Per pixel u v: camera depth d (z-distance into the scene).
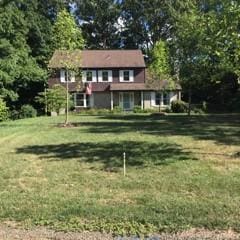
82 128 27.02
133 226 8.64
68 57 31.12
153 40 74.31
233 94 53.41
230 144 18.83
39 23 57.00
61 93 42.59
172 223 8.74
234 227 8.57
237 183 11.70
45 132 24.88
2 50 36.66
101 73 58.06
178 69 41.06
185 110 51.53
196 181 11.95
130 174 12.98
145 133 23.45
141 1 73.75
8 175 13.23
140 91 57.38
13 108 51.84
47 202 10.22
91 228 8.59
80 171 13.60
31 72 46.66
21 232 8.48
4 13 36.59
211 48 15.52
